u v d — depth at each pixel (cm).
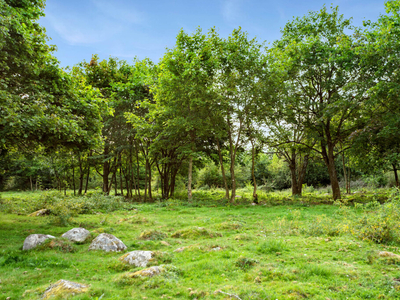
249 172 5316
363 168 2569
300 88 2297
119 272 608
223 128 2272
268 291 468
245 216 1466
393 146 1988
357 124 2103
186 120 2042
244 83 2050
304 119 2325
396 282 485
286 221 1148
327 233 919
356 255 665
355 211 1256
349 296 454
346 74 2055
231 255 688
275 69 2064
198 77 2006
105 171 3073
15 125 887
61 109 1126
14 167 4625
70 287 480
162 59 2153
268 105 2134
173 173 3153
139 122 2323
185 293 472
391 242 748
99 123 1367
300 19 2325
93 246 798
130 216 1464
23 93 1113
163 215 1541
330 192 3494
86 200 1809
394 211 816
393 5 1800
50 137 1128
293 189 2923
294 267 583
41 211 1535
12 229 1081
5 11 914
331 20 2158
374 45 1795
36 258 686
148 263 636
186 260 667
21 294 482
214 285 507
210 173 4862
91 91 1405
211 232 977
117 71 2850
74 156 2883
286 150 2928
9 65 1080
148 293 474
